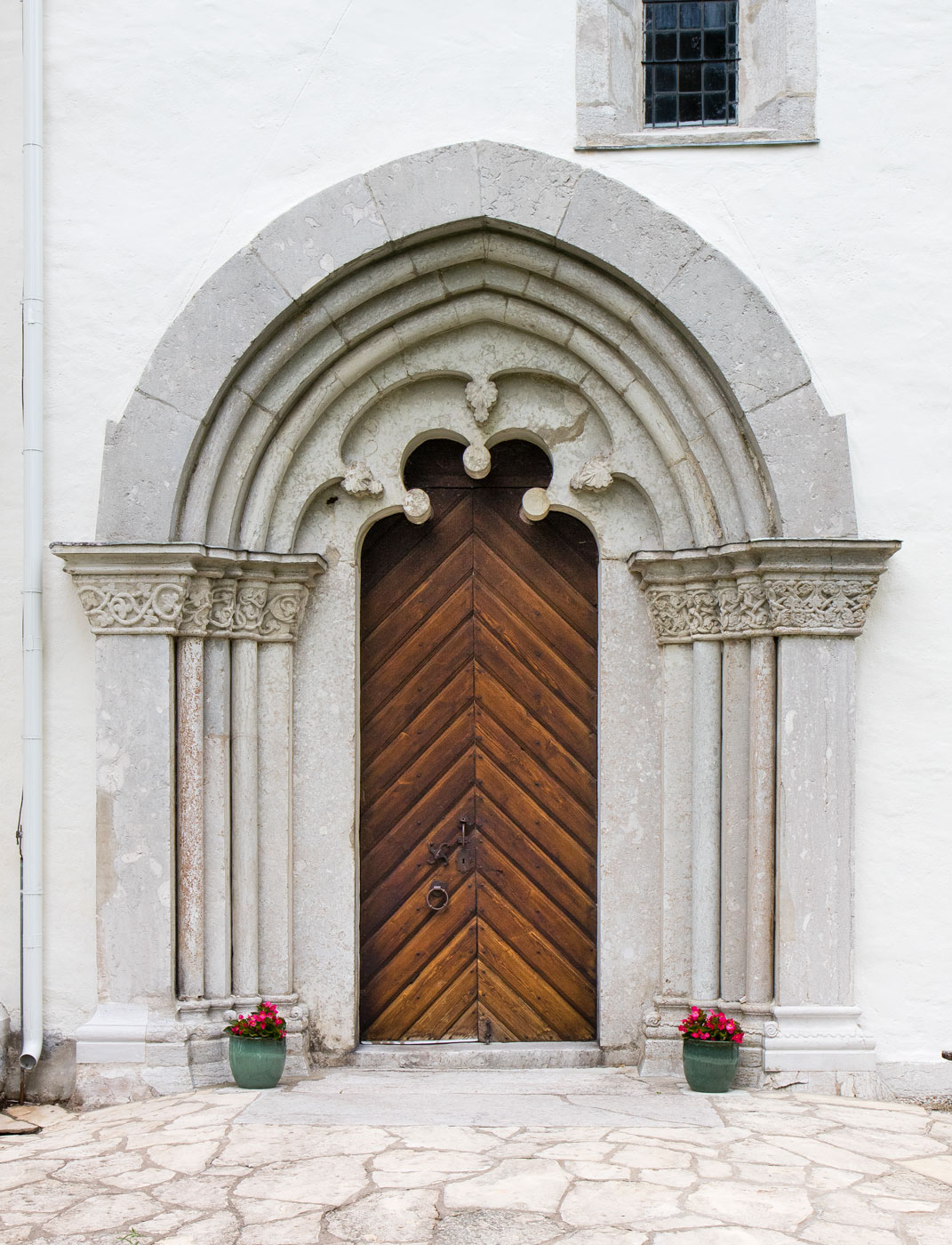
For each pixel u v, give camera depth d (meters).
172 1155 4.04
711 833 5.18
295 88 5.16
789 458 5.01
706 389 5.12
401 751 5.52
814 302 5.08
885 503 5.06
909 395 5.07
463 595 5.54
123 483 5.05
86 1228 3.46
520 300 5.30
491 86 5.14
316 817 5.33
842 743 4.98
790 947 4.94
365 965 5.48
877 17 5.14
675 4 5.47
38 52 5.18
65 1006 5.08
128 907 4.99
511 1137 4.17
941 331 5.08
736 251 5.10
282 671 5.30
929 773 5.04
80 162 5.19
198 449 5.13
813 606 4.94
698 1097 4.73
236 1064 4.86
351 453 5.44
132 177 5.18
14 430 5.21
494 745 5.52
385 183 5.08
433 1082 4.99
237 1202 3.61
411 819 5.51
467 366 5.37
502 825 5.51
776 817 5.02
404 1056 5.29
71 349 5.18
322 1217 3.48
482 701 5.52
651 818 5.33
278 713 5.29
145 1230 3.43
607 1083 4.97
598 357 5.26
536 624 5.53
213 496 5.16
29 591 5.11
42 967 5.08
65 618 5.16
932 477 5.06
